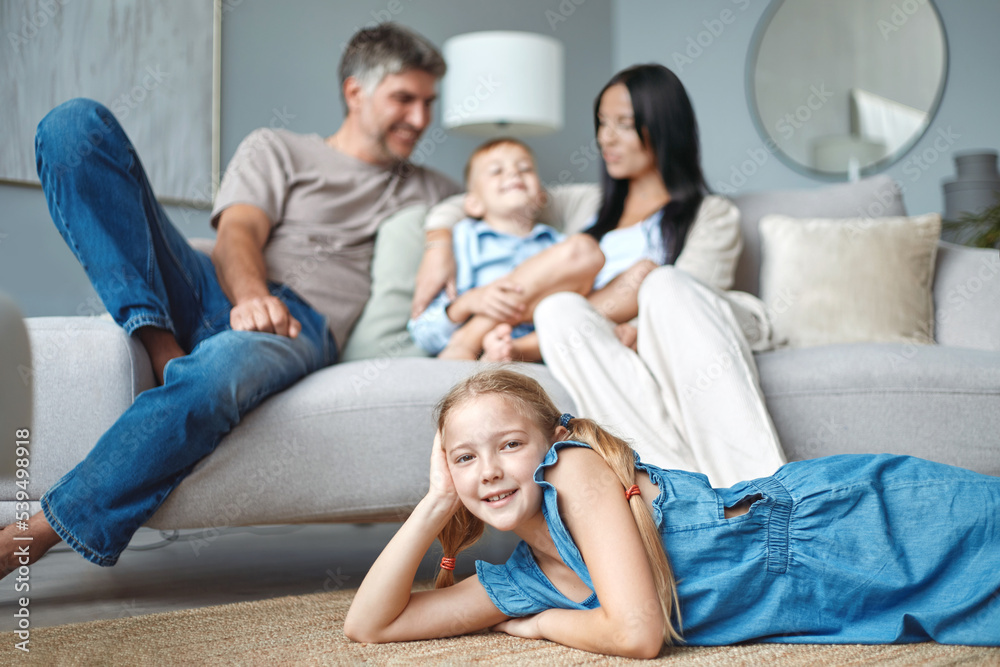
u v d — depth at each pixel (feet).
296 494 4.48
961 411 4.86
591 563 2.92
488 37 9.58
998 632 2.96
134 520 4.11
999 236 8.86
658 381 4.85
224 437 4.43
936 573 3.07
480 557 5.46
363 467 4.52
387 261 6.36
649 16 12.69
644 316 4.95
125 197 4.54
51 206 4.49
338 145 7.03
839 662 2.76
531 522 3.15
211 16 8.36
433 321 5.87
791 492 3.16
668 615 2.93
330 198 6.47
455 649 3.09
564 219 7.32
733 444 4.47
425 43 7.04
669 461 4.51
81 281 7.41
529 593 3.29
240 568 5.53
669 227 6.26
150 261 4.62
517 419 3.10
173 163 8.05
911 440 4.88
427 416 4.59
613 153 6.60
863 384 4.93
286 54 8.96
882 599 3.07
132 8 7.82
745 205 7.25
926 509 3.12
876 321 6.05
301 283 6.01
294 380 4.78
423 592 3.37
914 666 2.70
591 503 2.97
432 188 7.13
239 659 3.00
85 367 4.36
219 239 5.78
